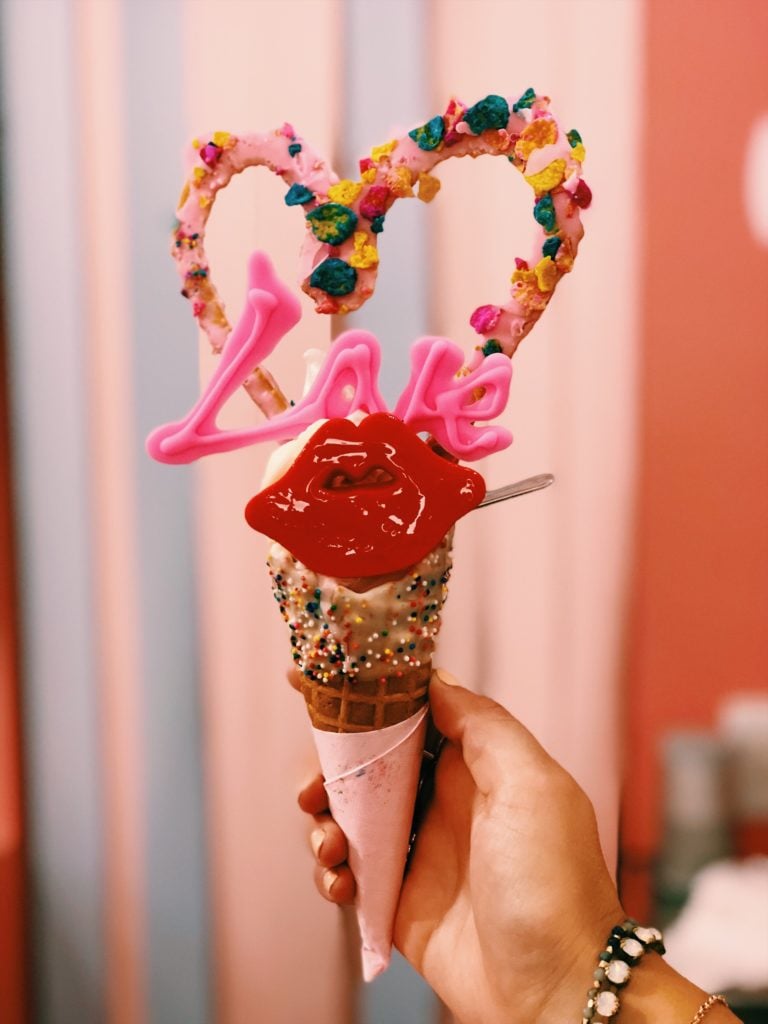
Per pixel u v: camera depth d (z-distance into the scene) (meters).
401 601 0.30
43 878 0.50
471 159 0.44
